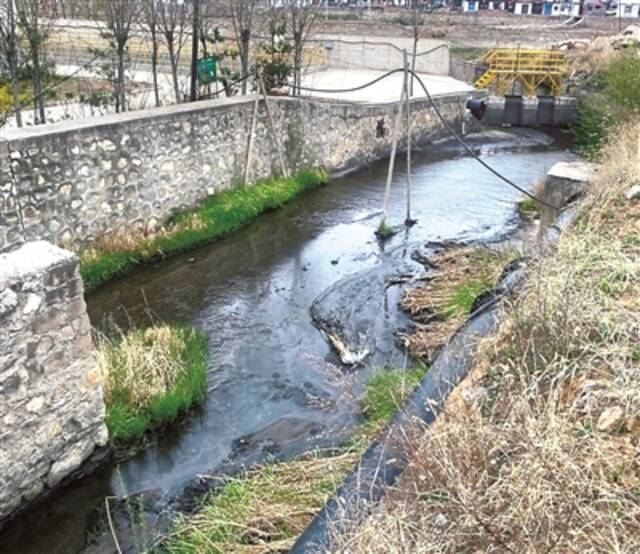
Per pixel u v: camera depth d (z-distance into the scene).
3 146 6.39
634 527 2.18
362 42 17.83
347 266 8.12
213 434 4.91
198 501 4.19
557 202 7.26
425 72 20.19
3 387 3.78
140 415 4.89
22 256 4.01
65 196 7.19
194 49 10.38
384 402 4.74
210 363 5.86
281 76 12.20
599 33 20.47
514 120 15.62
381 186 11.49
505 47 19.80
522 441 2.42
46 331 4.00
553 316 3.30
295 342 6.29
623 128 8.90
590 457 2.45
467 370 3.48
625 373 2.79
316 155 11.69
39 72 9.31
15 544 3.92
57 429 4.19
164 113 8.36
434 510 2.43
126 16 10.44
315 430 4.80
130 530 3.99
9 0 8.48
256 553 3.27
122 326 6.50
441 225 9.53
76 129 7.16
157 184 8.45
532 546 2.07
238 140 9.77
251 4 11.62
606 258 4.06
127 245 7.93
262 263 8.17
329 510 2.66
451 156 13.85
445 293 6.82
